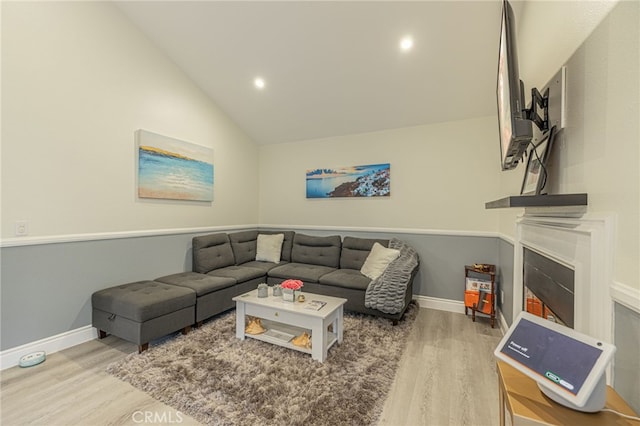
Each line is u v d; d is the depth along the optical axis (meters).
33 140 2.25
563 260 1.13
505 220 2.79
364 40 2.71
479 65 2.73
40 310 2.27
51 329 2.32
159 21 2.90
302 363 2.11
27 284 2.21
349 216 4.10
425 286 3.56
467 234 3.36
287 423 1.52
